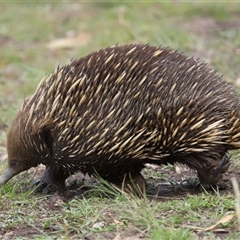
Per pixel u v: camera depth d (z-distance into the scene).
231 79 18.70
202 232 10.30
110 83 11.39
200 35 23.97
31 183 12.88
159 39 22.72
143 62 11.48
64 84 11.53
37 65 22.67
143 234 10.34
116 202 11.45
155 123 11.48
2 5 30.25
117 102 11.38
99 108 11.41
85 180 13.53
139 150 11.64
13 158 12.07
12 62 23.28
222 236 10.16
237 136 11.72
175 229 10.22
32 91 20.22
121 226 10.69
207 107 11.50
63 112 11.52
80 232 10.70
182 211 11.08
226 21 25.61
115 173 12.11
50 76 11.84
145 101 11.38
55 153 11.84
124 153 11.66
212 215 10.86
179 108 11.41
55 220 11.21
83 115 11.44
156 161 12.05
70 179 13.70
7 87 20.81
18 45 25.45
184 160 12.00
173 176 13.70
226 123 11.62
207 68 11.86
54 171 12.45
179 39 22.91
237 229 10.28
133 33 23.83
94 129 11.48
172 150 11.78
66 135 11.59
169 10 27.53
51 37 26.08
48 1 30.69
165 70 11.46
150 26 24.45
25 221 11.27
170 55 11.67
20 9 29.62
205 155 11.82
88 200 11.73
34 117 11.70
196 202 11.27
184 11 27.14
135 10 27.70
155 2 28.55
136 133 11.48
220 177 11.96
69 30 26.56
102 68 11.47
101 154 11.69
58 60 23.02
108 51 11.75
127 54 11.55
